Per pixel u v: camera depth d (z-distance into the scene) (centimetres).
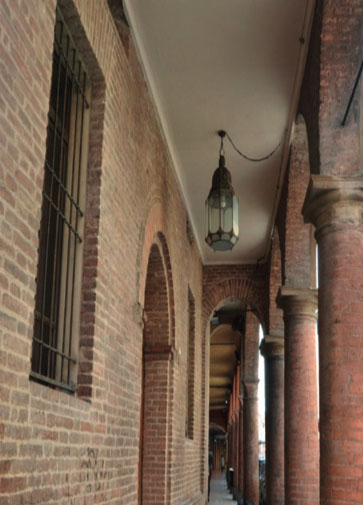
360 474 662
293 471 1132
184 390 1300
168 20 833
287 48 885
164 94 991
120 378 698
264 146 1155
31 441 437
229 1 802
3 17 405
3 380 393
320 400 709
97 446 602
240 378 2766
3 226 398
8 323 401
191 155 1185
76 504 535
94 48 627
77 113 644
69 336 593
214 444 7100
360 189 731
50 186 607
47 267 594
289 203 1160
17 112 424
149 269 1109
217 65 923
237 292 1784
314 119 787
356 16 744
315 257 1213
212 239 995
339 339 702
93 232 622
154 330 1124
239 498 2578
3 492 392
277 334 1648
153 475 1077
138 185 834
